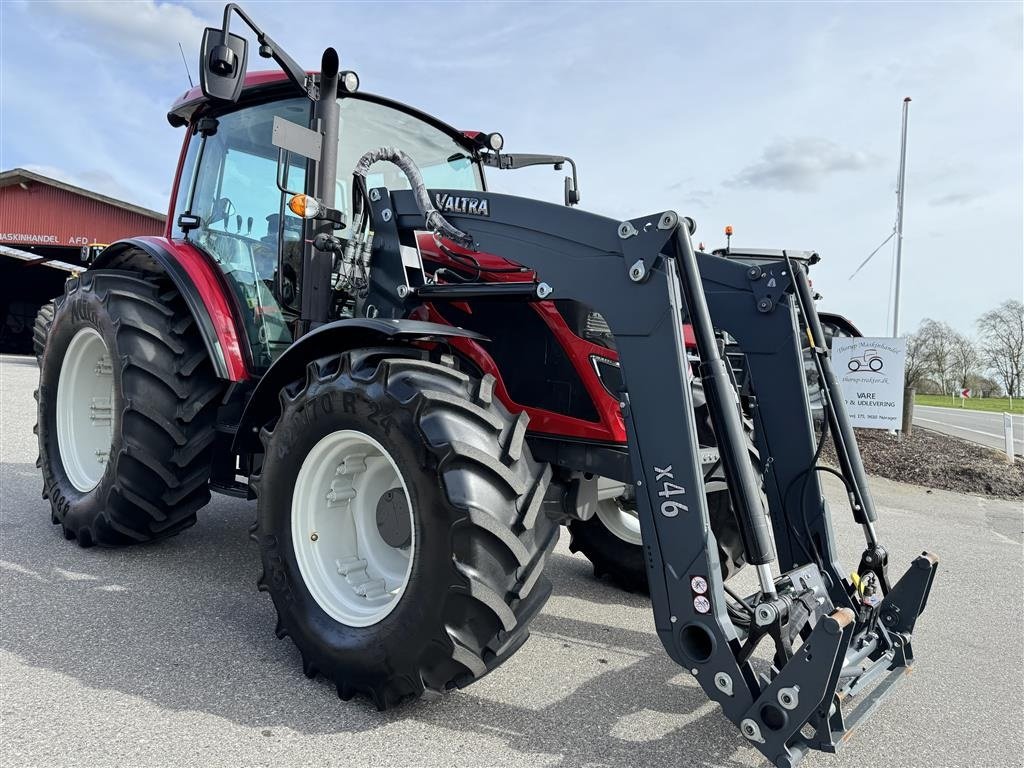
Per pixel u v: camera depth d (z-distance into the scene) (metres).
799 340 2.83
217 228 3.76
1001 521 6.63
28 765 1.86
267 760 1.97
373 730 2.17
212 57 2.62
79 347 3.98
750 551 2.07
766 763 2.12
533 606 2.28
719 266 2.99
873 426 11.34
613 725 2.31
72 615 2.88
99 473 3.93
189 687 2.35
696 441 2.11
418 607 2.17
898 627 2.61
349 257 2.97
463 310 3.05
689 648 2.10
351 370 2.41
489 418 2.27
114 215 20.75
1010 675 2.98
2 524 4.11
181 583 3.32
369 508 2.69
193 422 3.47
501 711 2.36
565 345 2.82
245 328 3.51
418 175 2.78
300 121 3.41
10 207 20.77
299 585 2.51
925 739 2.39
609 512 3.68
